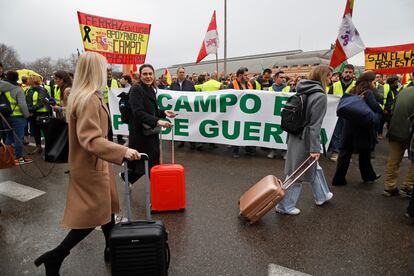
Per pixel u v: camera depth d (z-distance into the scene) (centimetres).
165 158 607
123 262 188
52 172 519
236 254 265
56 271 205
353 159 594
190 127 639
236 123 599
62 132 204
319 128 300
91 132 179
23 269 248
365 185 438
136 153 189
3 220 337
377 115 374
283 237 294
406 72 624
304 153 316
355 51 570
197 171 516
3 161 331
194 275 238
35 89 629
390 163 387
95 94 189
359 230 306
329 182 454
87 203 195
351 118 377
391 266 247
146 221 200
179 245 280
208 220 332
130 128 351
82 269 244
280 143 582
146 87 346
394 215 340
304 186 434
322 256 262
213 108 612
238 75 652
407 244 280
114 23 618
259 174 497
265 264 251
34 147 720
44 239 296
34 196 409
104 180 201
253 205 308
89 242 285
